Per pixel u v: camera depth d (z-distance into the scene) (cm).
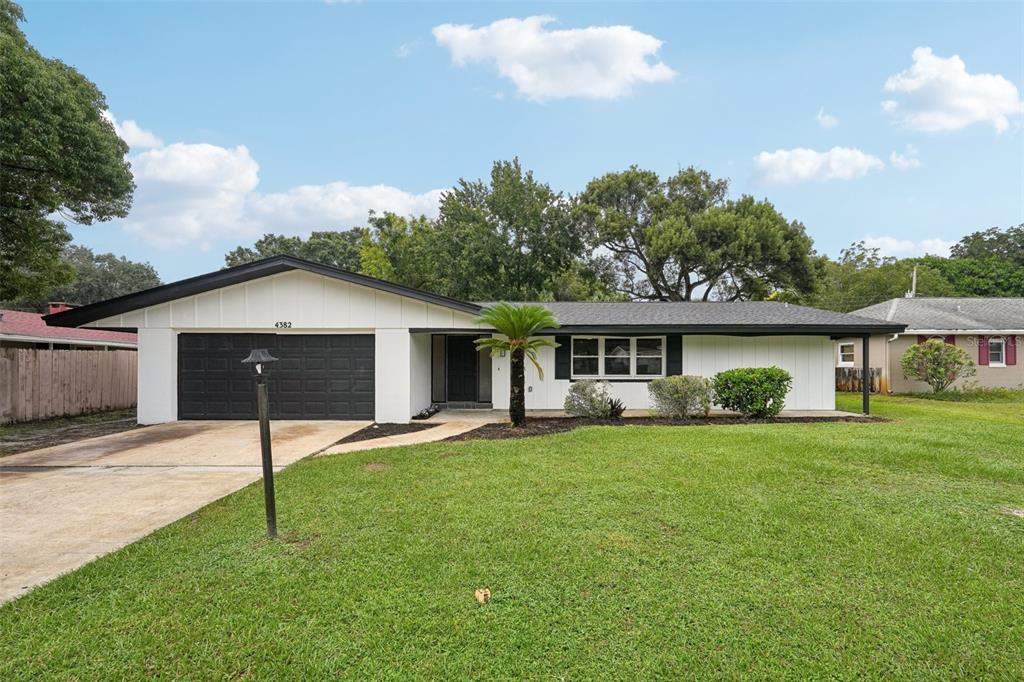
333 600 317
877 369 1905
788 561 370
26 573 363
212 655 264
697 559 373
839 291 3447
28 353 1188
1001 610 306
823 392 1296
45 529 454
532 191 2816
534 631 285
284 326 1116
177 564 370
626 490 523
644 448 707
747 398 1073
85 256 4528
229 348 1148
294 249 4631
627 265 3206
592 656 264
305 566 365
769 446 709
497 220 2814
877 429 871
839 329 1185
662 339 1307
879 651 268
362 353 1139
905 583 339
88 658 261
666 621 294
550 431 906
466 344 1433
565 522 443
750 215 2778
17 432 1030
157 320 1121
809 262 2772
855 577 346
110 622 293
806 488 531
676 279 2992
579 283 3250
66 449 828
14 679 245
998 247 4406
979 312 2055
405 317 1115
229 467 694
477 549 390
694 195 3045
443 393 1427
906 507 479
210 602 316
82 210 1198
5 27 983
